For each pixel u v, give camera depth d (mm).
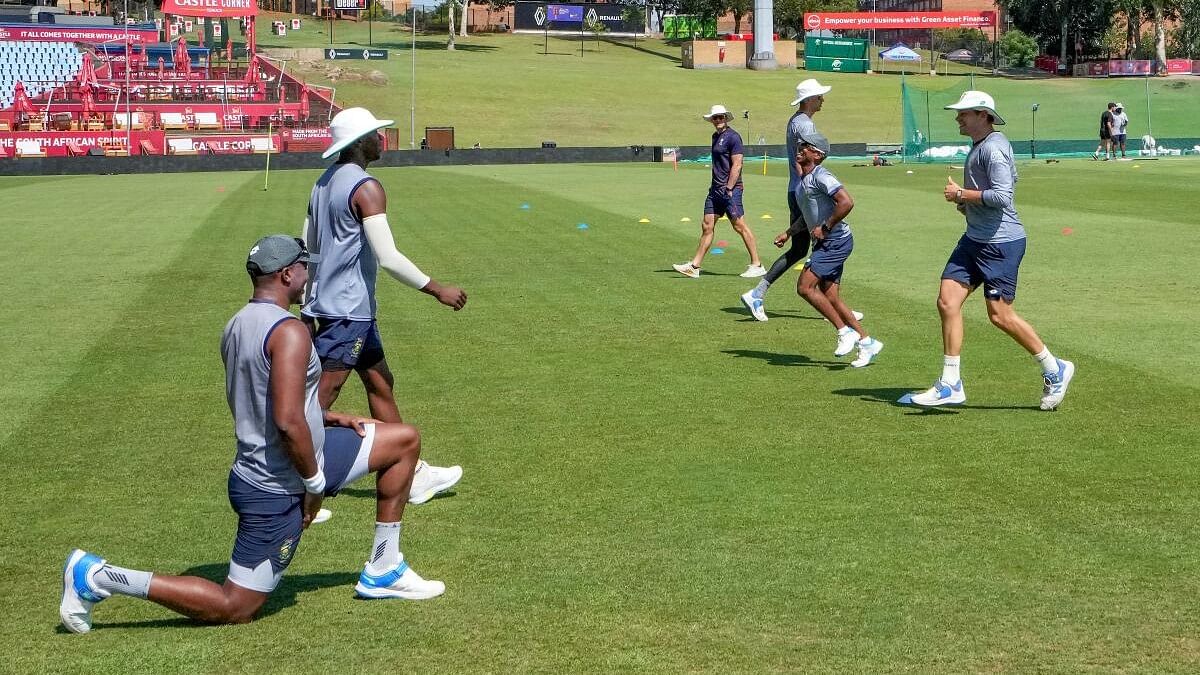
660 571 5152
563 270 14836
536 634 4527
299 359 4449
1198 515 5773
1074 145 47719
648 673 4172
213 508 6160
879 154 47125
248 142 47062
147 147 45844
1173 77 78250
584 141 56781
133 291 13352
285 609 4840
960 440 7180
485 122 59219
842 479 6445
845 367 9352
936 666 4199
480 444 7266
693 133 59844
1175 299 12094
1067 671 4148
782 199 25422
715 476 6535
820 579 5031
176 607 4586
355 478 4855
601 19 98625
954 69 88438
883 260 15531
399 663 4293
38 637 4594
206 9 57625
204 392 8742
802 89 10805
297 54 73000
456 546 5531
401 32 97000
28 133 44344
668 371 9234
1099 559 5223
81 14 75562
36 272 14914
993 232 7621
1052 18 88125
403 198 26203
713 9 97250
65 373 9367
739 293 13062
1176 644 4355
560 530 5719
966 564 5184
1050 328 10664
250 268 4570
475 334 10828
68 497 6355
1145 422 7508
